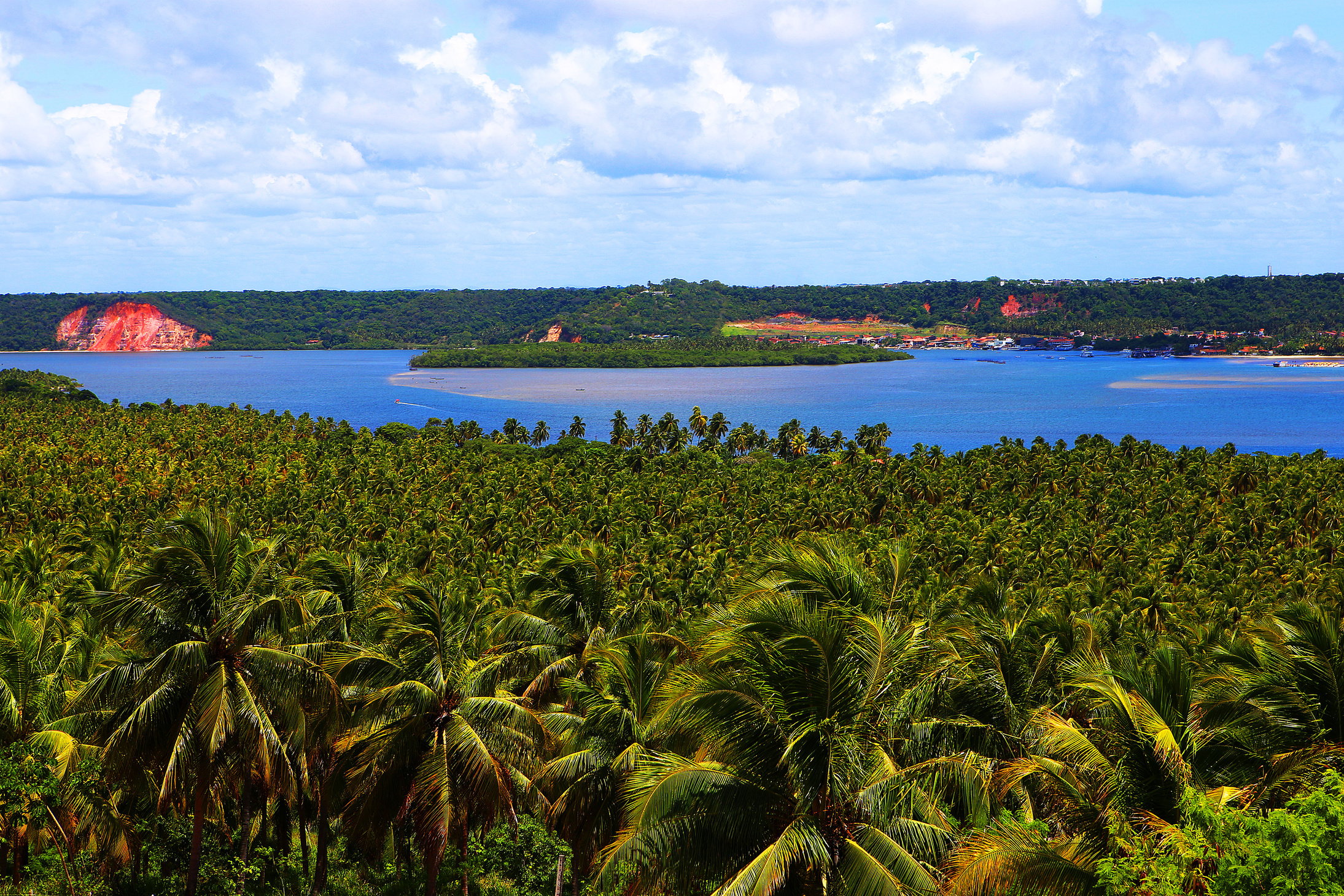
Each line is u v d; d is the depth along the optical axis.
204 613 24.52
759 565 19.03
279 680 24.44
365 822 24.81
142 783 27.06
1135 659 21.78
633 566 85.94
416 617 25.66
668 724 17.88
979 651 26.25
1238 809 16.73
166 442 172.50
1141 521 107.06
